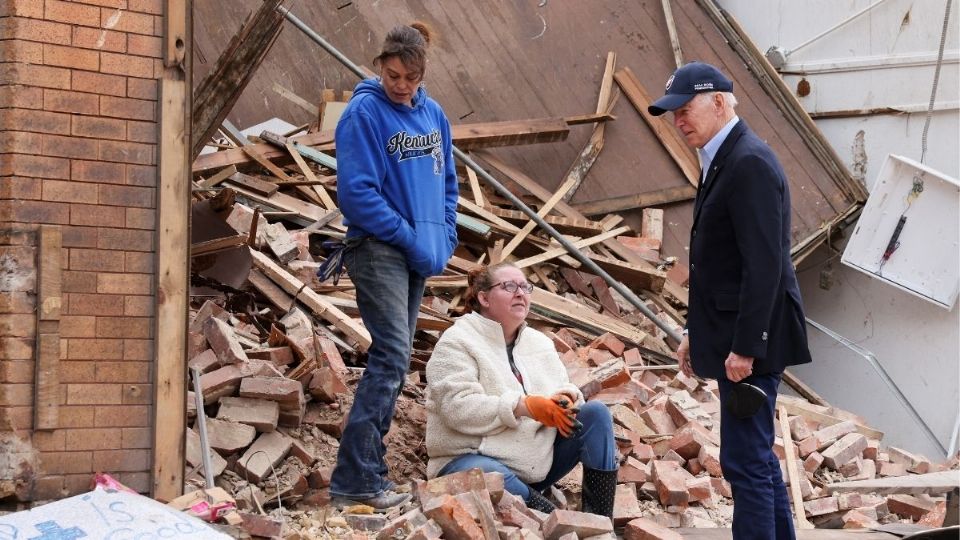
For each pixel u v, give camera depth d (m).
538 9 9.83
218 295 6.05
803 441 6.43
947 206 8.52
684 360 4.61
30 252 3.64
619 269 8.46
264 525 3.78
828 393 9.59
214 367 5.00
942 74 8.91
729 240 4.23
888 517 5.85
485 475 4.27
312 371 5.16
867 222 8.84
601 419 4.64
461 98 9.59
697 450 5.88
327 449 4.93
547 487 4.89
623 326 7.85
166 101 3.80
